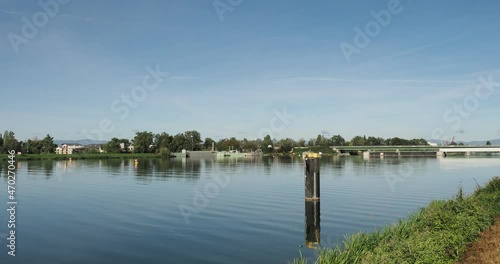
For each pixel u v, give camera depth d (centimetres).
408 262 1514
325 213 3369
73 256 2188
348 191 4809
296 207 3669
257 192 4766
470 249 1866
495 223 2408
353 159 16188
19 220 3100
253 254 2209
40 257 2172
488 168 9419
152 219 3141
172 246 2370
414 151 19462
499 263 1595
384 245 1773
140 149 19362
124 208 3638
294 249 2300
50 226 2905
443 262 1596
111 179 6594
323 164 11531
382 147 19625
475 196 3334
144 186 5491
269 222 3019
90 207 3684
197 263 2066
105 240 2505
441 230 2055
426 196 4347
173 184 5781
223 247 2345
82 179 6606
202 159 16875
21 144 16400
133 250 2295
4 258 2147
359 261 1627
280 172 8250
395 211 3444
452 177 6794
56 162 12962
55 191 4925
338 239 2508
